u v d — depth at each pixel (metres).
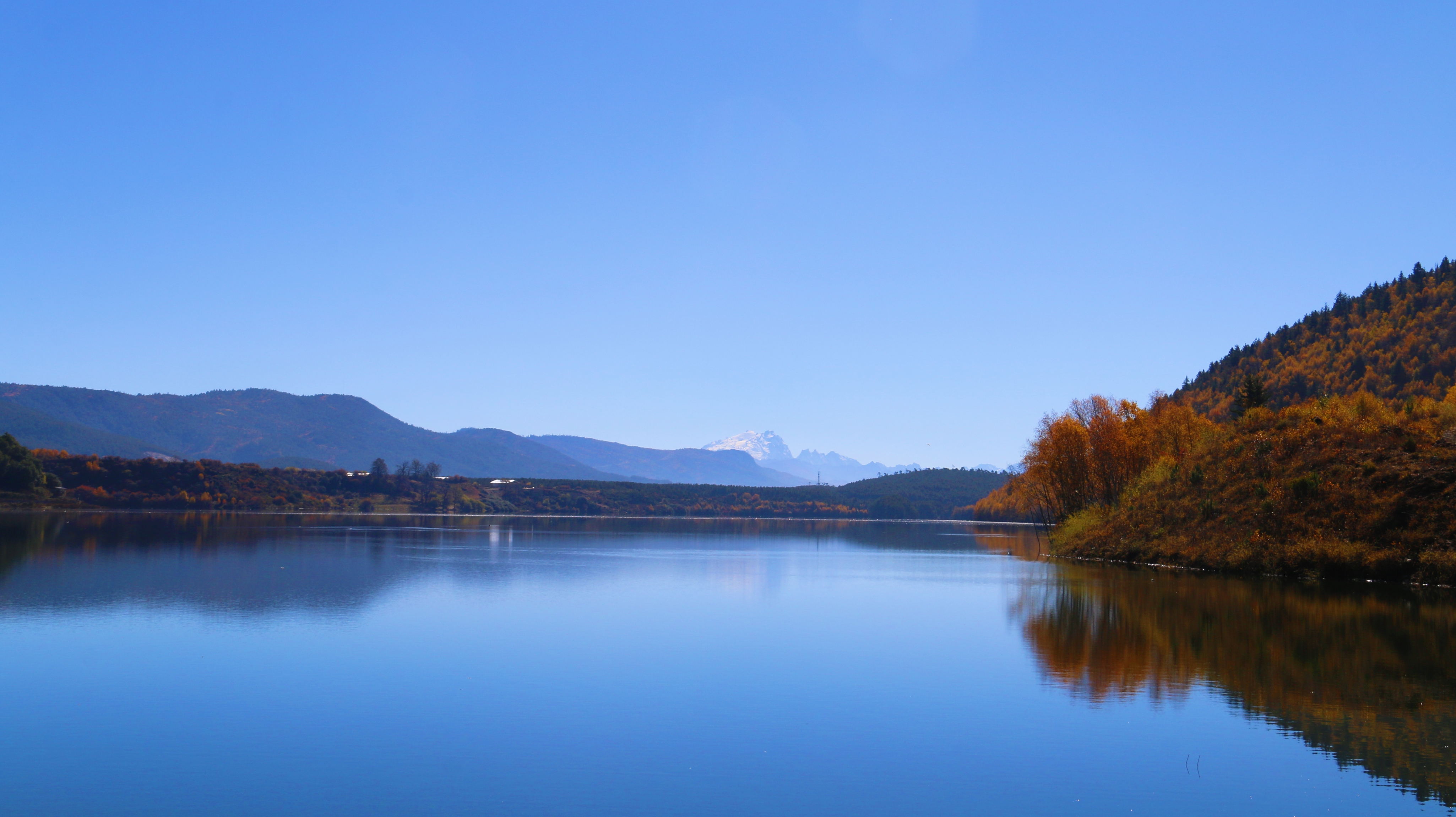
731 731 21.66
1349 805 16.81
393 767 18.91
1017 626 38.22
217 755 19.64
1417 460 60.28
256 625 37.59
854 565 77.62
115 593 48.19
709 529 197.12
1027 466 102.12
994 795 17.38
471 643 33.72
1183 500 77.44
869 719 22.73
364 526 156.38
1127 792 17.59
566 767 18.98
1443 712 23.33
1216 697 24.89
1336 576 56.03
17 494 199.62
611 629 37.81
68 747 20.19
